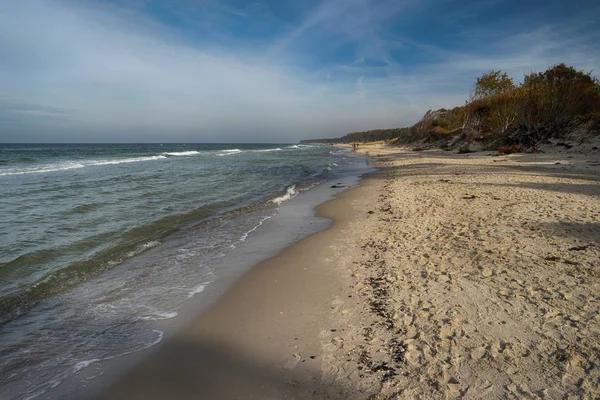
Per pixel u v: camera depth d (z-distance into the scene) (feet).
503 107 123.44
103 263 22.70
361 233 28.07
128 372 11.87
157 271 21.38
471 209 31.73
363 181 64.59
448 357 11.55
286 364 12.03
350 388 10.59
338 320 14.75
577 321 12.74
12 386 11.21
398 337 13.05
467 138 139.85
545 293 15.03
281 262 22.45
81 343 13.71
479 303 14.82
